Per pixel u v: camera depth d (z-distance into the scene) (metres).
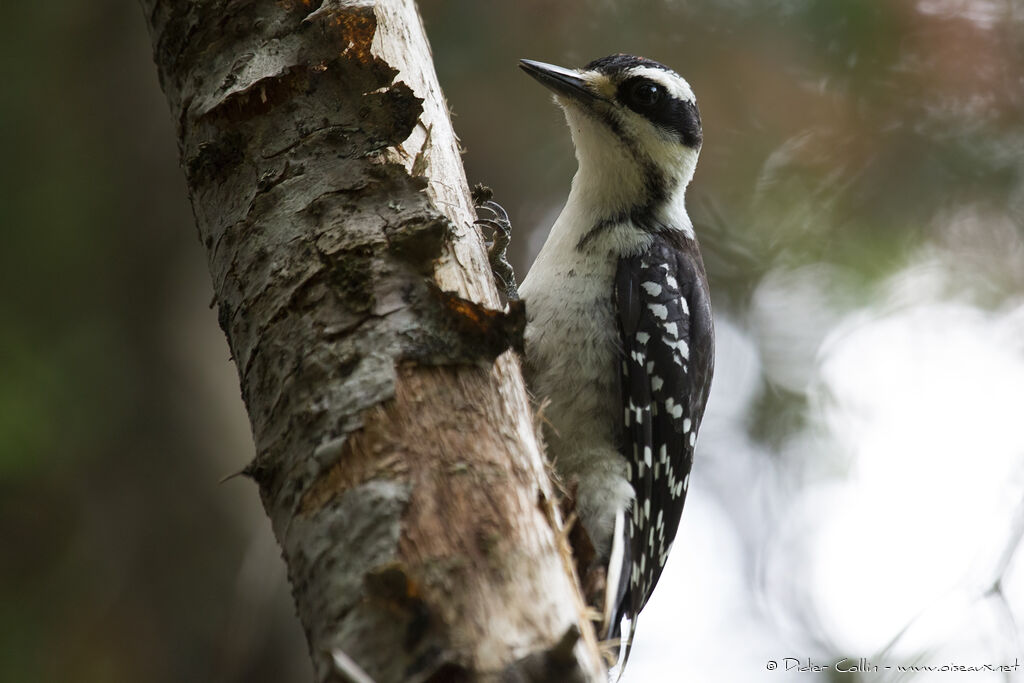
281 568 11.12
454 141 5.39
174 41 4.96
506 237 7.61
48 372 11.34
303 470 3.95
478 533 3.82
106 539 11.41
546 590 3.82
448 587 3.68
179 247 12.21
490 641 3.61
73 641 11.07
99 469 11.49
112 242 12.11
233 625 10.83
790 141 10.77
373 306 4.17
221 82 4.74
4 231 11.86
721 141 10.84
